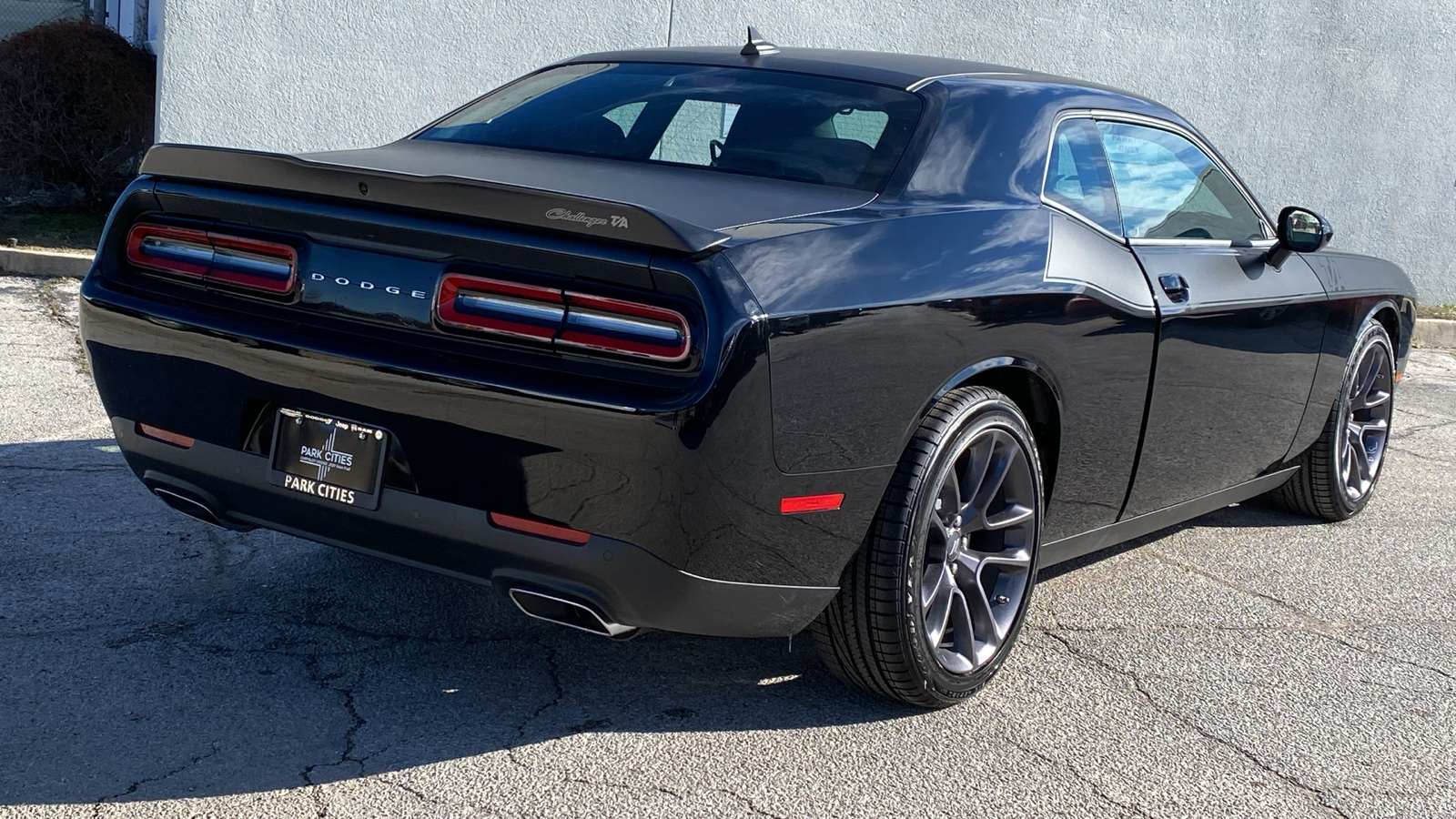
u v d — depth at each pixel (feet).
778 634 9.52
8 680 9.75
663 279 8.06
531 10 28.37
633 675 10.78
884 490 9.48
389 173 8.41
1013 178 10.94
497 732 9.59
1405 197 34.86
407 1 27.89
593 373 8.17
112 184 32.78
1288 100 33.35
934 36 30.45
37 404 17.46
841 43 29.91
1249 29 32.65
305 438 9.21
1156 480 12.82
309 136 28.04
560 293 8.23
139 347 9.73
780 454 8.48
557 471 8.31
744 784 9.08
